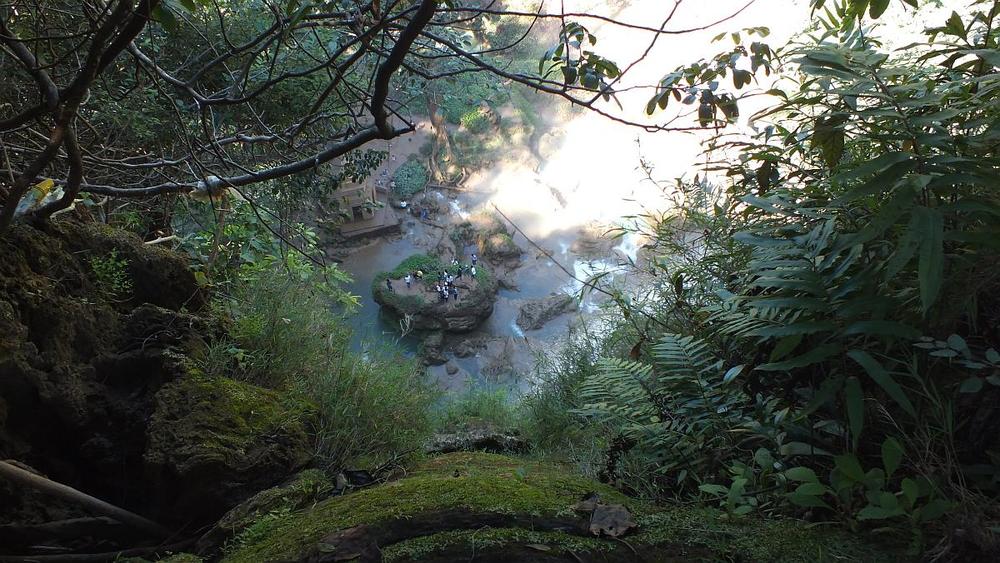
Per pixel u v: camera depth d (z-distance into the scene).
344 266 17.78
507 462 3.64
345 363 4.30
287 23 2.65
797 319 2.38
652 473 2.73
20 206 3.28
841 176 2.13
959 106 2.33
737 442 2.57
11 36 2.34
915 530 1.91
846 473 1.99
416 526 2.36
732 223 3.53
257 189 5.95
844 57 2.35
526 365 14.34
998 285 2.15
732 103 2.56
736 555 2.07
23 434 3.20
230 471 3.12
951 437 2.00
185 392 3.38
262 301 4.56
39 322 3.25
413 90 5.51
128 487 3.37
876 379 1.97
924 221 1.90
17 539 2.98
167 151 5.05
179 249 5.50
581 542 2.22
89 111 4.42
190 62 4.21
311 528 2.51
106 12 2.34
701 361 2.84
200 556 2.81
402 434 4.02
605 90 2.44
